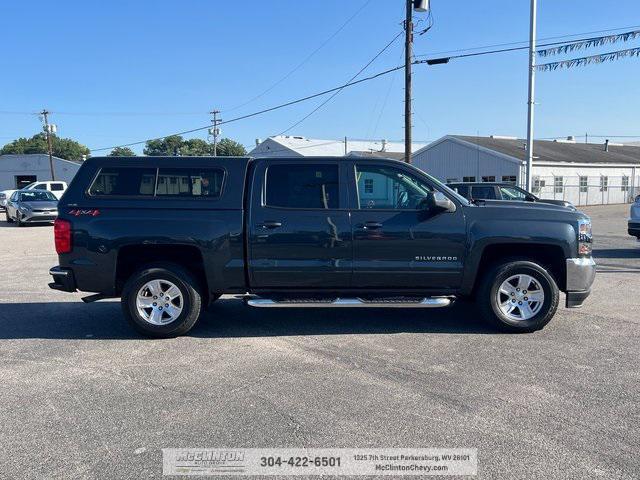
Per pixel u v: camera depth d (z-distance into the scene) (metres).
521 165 36.84
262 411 4.03
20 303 7.93
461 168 41.34
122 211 5.87
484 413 3.95
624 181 43.47
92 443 3.57
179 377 4.76
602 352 5.31
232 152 93.50
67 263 5.89
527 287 5.97
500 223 5.85
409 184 5.95
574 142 52.88
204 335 6.07
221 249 5.85
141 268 5.95
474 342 5.68
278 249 5.86
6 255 13.80
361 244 5.85
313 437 3.62
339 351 5.43
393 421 3.83
